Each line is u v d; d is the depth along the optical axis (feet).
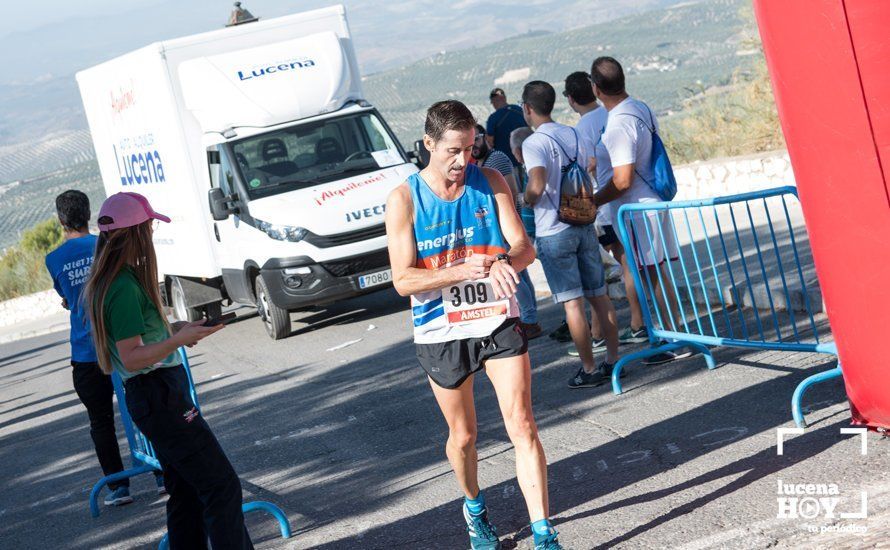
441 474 20.25
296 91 42.37
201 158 43.11
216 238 43.45
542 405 23.85
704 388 22.31
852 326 15.94
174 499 15.83
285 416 28.60
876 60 14.30
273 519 19.49
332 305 49.14
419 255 14.75
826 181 15.42
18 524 23.09
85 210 22.47
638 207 23.57
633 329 27.53
